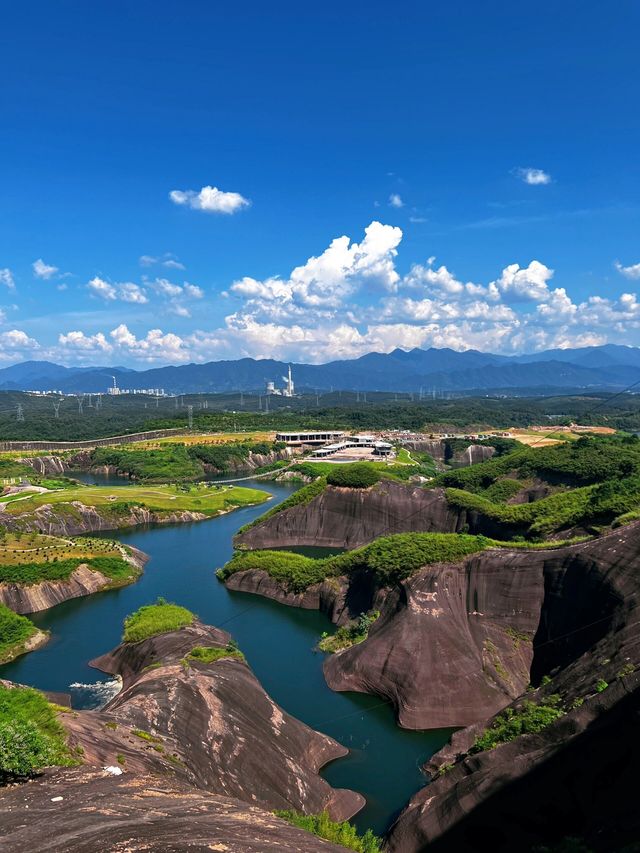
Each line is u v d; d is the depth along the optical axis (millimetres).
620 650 46125
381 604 75688
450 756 48125
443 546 73188
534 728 41594
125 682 64062
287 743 49156
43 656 72500
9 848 21125
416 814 39750
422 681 58594
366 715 58656
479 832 36000
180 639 66000
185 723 45094
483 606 66938
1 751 29219
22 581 88938
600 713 37219
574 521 86750
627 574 56188
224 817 25797
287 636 78312
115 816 24453
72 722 38844
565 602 61781
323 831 33281
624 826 28125
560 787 34656
